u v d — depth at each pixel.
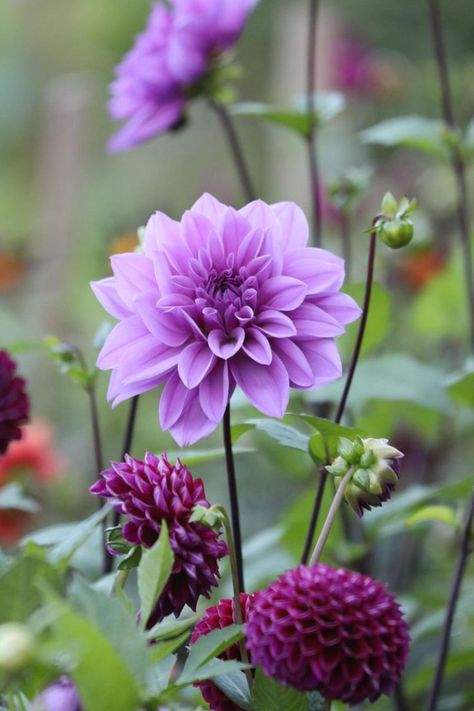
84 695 1.00
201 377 1.08
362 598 1.04
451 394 1.45
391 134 1.60
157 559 1.03
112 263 1.11
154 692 1.03
